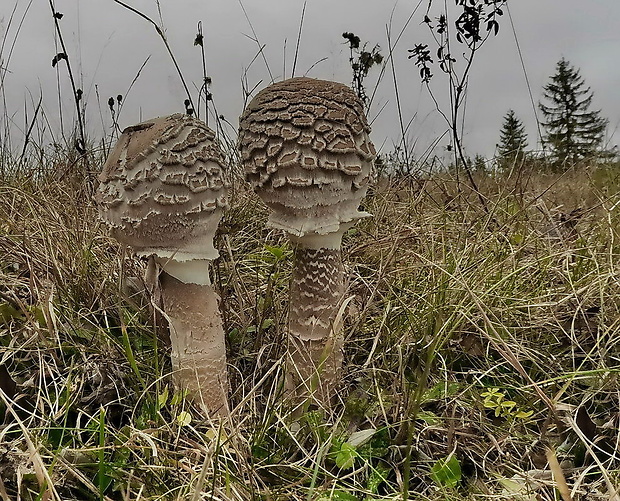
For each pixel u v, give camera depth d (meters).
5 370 0.34
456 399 0.35
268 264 0.51
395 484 0.31
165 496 0.27
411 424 0.26
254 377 0.37
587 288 0.44
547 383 0.36
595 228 0.57
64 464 0.27
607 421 0.35
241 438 0.30
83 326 0.41
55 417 0.31
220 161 0.32
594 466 0.29
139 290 0.44
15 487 0.28
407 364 0.41
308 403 0.34
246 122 0.33
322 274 0.35
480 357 0.41
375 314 0.46
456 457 0.33
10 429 0.32
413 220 0.60
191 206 0.31
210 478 0.28
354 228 0.59
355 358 0.43
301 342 0.36
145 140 0.30
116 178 0.31
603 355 0.38
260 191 0.34
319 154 0.31
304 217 0.33
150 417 0.32
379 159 0.77
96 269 0.46
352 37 0.72
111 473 0.28
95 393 0.35
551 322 0.45
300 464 0.31
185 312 0.33
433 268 0.47
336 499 0.28
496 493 0.30
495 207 0.56
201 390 0.33
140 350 0.40
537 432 0.35
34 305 0.40
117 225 0.31
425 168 0.78
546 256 0.50
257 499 0.27
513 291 0.47
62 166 0.65
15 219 0.52
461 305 0.41
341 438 0.33
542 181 0.81
